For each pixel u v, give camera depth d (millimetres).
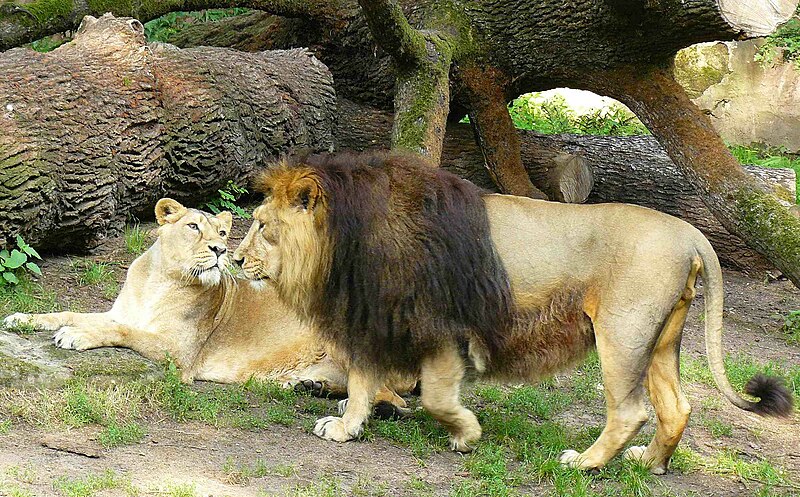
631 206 8461
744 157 25484
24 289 11367
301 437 8672
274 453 8180
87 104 12797
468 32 16641
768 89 27094
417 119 15008
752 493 8734
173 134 14094
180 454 7855
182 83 14445
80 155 12367
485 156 17094
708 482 8891
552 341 8492
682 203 18266
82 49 13609
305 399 9836
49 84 12453
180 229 9328
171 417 8711
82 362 8898
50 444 7656
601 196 18531
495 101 16906
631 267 8133
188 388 9312
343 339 8609
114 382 8828
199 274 9266
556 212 8531
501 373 8680
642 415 8289
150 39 21625
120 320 9641
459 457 8656
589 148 18703
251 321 9922
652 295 8086
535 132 18984
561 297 8375
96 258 12945
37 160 11703
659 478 8742
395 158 8648
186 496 6801
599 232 8320
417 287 8297
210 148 14625
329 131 17656
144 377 9023
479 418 9836
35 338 9188
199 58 15188
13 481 6672
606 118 25750
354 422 8727
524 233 8445
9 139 11477
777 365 13148
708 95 27312
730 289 17188
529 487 8156
